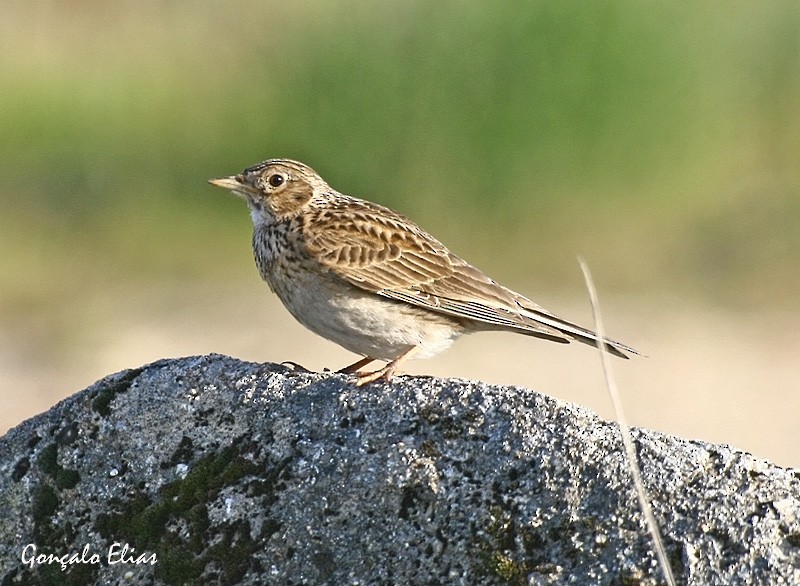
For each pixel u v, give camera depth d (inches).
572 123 918.4
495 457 257.9
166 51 1106.7
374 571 254.4
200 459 270.7
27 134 999.6
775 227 895.7
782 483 251.8
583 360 674.8
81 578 266.8
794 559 244.4
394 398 269.3
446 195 922.1
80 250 837.2
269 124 983.6
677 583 243.3
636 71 928.3
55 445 277.6
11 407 605.6
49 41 1107.9
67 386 633.0
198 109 1025.5
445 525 254.2
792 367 674.8
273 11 1099.3
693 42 955.3
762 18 989.2
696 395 634.8
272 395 275.1
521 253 881.5
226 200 928.9
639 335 721.6
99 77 1060.5
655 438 257.9
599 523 249.3
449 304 359.9
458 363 665.0
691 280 825.5
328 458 263.6
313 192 383.6
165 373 283.0
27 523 272.8
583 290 815.1
